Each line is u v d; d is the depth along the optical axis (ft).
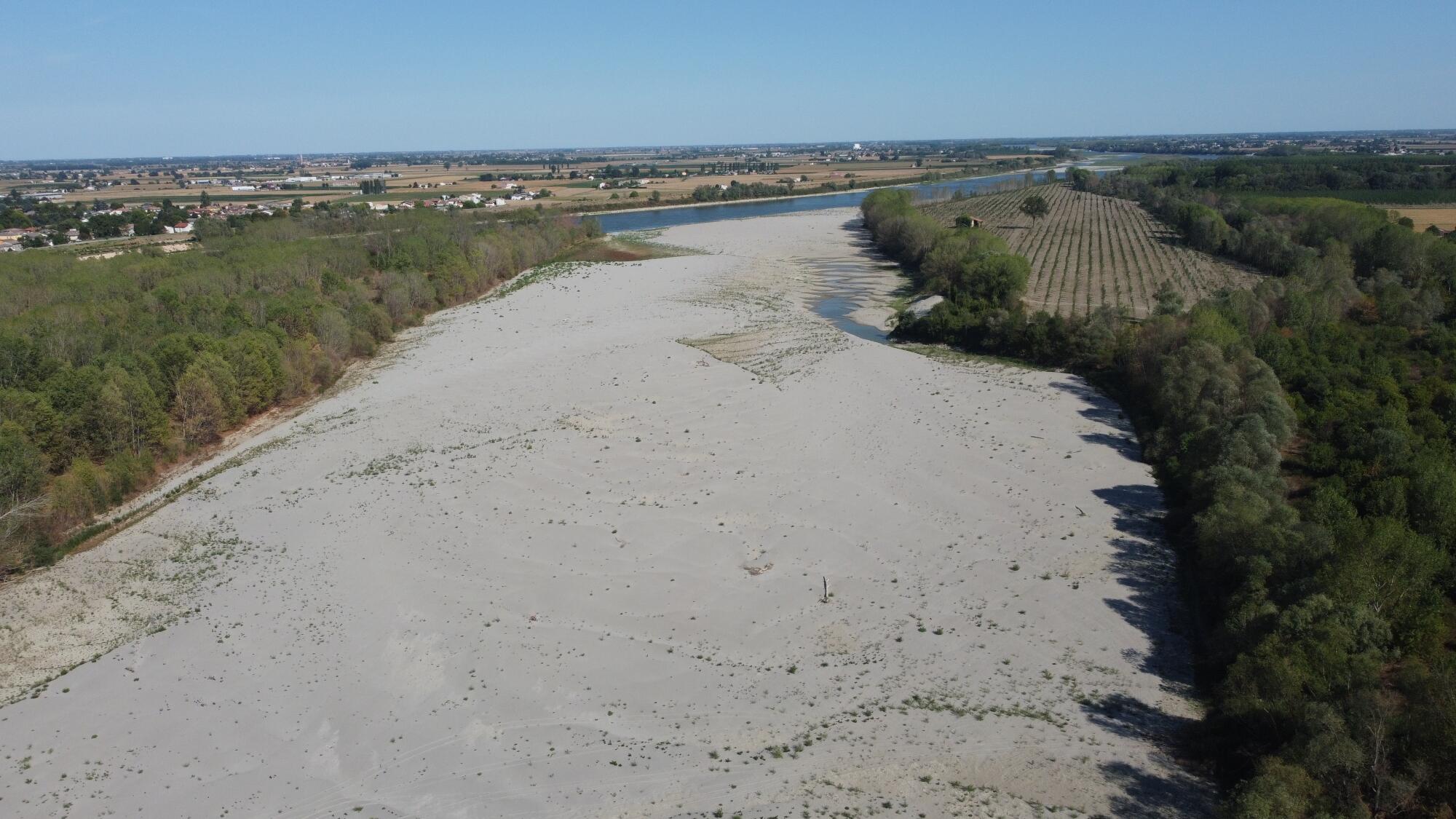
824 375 288.71
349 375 312.71
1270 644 120.67
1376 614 125.49
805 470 219.82
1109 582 164.35
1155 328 269.23
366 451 238.07
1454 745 95.25
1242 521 154.10
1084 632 149.07
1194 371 225.35
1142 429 236.63
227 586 173.68
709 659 147.23
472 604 164.25
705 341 332.80
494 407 268.21
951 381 283.38
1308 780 98.17
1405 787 94.58
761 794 111.86
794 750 121.70
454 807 113.60
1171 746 119.65
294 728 131.75
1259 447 186.50
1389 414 199.41
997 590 164.14
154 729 132.36
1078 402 263.08
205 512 207.10
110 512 214.69
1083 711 128.06
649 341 332.39
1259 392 214.07
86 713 136.98
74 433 225.97
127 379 234.99
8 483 191.83
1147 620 151.94
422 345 344.49
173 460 241.76
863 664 144.25
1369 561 132.98
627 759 121.60
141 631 160.66
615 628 157.07
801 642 151.64
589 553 182.19
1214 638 137.80
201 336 271.49
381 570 175.94
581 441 239.30
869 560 178.09
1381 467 180.04
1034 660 142.00
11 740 131.23
